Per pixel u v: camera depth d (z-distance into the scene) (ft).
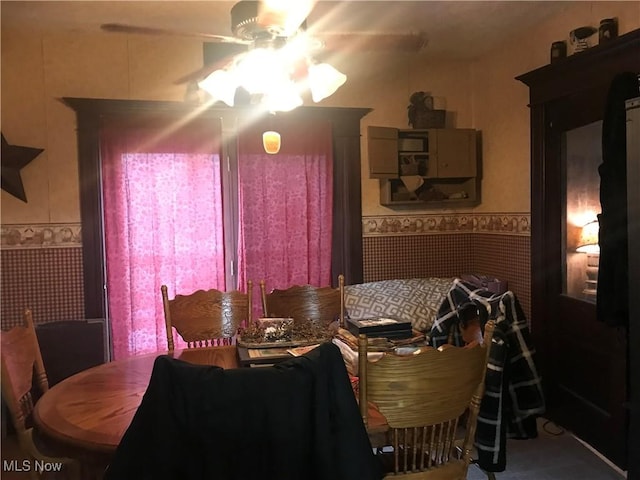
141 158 11.71
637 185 6.77
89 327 11.05
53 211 11.41
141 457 4.50
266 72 7.04
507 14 10.44
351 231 13.10
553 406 11.23
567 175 10.70
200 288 12.07
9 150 11.01
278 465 4.57
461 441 7.19
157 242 11.80
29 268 11.32
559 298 10.96
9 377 6.56
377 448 6.63
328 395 4.84
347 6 9.75
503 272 12.84
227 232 12.34
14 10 9.89
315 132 12.65
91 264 11.58
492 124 13.12
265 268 12.44
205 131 11.97
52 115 11.34
